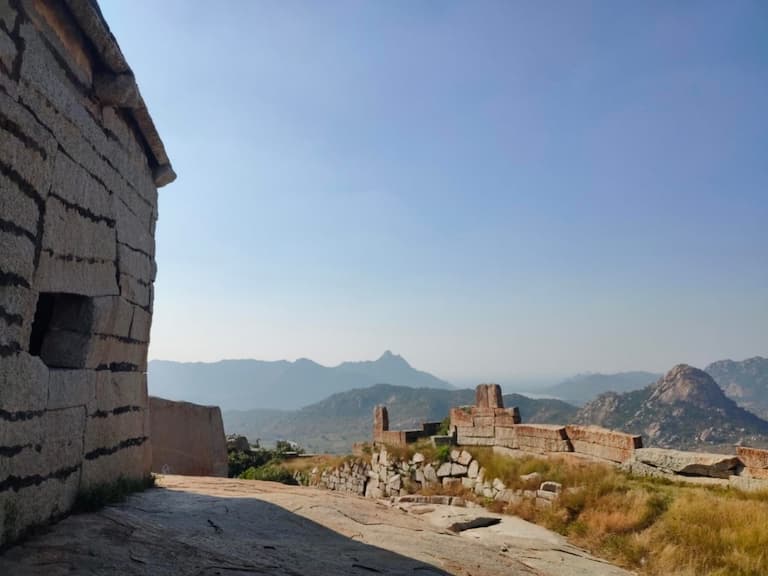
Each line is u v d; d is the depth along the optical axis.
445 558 6.11
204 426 13.79
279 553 5.05
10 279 4.29
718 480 12.27
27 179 4.52
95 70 5.80
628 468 13.73
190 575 4.15
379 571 5.10
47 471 4.86
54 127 4.96
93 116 5.84
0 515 4.10
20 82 4.45
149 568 4.14
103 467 6.12
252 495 7.64
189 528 5.38
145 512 5.79
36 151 4.66
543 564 7.60
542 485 13.77
